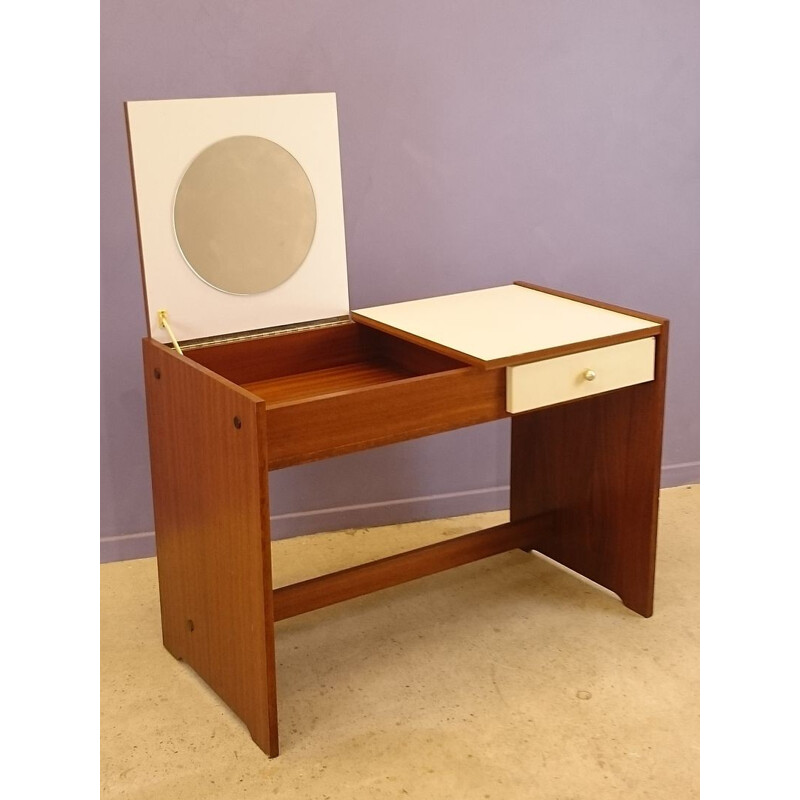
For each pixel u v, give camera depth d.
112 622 2.68
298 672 2.45
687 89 3.08
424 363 2.52
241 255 2.44
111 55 2.59
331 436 2.11
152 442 2.42
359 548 3.03
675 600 2.74
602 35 2.96
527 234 3.05
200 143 2.35
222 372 2.46
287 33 2.71
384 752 2.17
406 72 2.82
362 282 2.95
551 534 2.89
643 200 3.13
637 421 2.57
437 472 3.17
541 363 2.29
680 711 2.29
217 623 2.28
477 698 2.35
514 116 2.94
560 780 2.08
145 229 2.33
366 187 2.88
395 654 2.52
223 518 2.17
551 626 2.63
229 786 2.08
